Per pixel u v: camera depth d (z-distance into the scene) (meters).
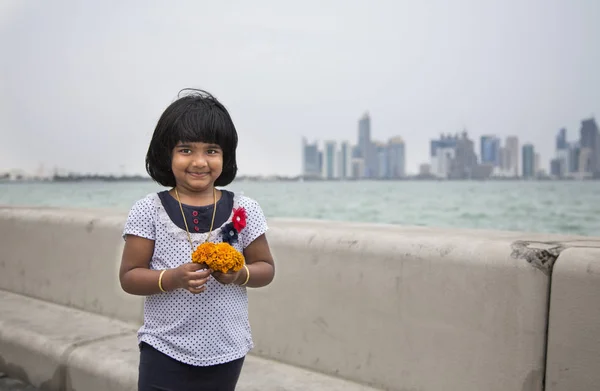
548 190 109.38
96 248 4.46
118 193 98.94
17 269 5.10
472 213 66.62
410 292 2.89
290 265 3.38
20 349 3.87
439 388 2.77
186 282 1.92
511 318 2.55
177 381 2.07
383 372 2.98
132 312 4.19
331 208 74.06
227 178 2.29
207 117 2.12
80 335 3.89
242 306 2.19
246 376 3.21
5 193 99.44
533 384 2.48
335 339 3.18
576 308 2.33
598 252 2.35
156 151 2.17
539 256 2.48
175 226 2.12
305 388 3.05
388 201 83.19
